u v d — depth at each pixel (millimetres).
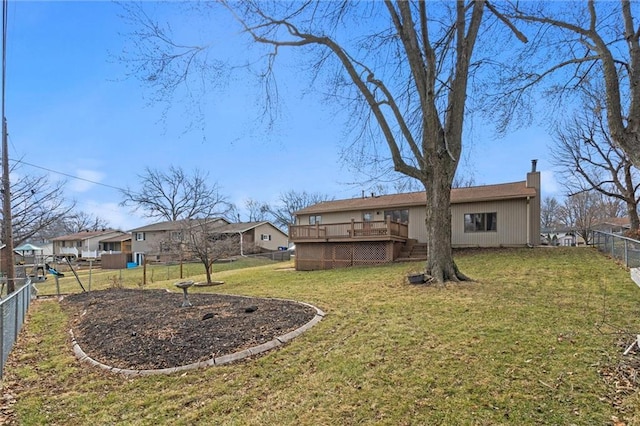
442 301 6488
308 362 4105
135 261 36219
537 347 4098
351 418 2941
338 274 12625
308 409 3125
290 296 8156
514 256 13078
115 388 3770
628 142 3855
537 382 3324
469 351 4086
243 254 30922
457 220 17219
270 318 5805
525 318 5215
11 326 5375
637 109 3768
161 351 4582
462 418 2844
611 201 31953
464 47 8000
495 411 2914
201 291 10781
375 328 5121
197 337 4973
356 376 3668
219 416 3102
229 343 4703
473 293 7043
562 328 4707
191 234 14984
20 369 4508
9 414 3314
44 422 3145
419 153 8648
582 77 7984
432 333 4750
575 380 3324
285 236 39375
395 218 18922
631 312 5383
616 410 2848
